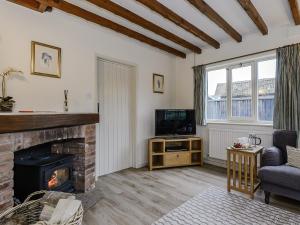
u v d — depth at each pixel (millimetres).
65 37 2736
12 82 2229
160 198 2480
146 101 4047
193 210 2174
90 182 2717
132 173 3500
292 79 2883
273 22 3012
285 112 2934
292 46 2889
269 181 2242
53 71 2592
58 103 2646
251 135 3012
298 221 1936
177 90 4680
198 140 3980
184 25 2916
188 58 4441
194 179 3160
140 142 3930
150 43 3658
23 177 2113
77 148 2652
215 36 3549
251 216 2035
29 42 2373
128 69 3875
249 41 3455
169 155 3770
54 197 1445
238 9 2635
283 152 2707
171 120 3961
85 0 2258
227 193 2600
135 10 2643
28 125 1788
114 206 2281
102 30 3189
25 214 1385
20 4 2232
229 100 3836
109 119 3533
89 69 3025
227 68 3865
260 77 3459
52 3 2258
